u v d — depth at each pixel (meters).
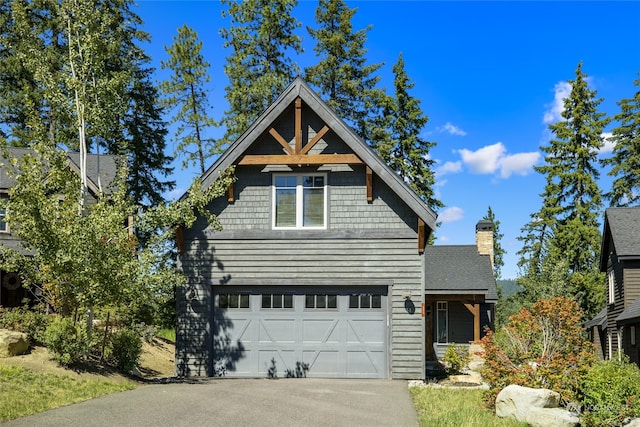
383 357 17.05
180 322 17.53
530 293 33.66
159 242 16.12
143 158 37.06
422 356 16.84
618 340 25.92
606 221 27.19
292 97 17.50
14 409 10.27
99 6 32.94
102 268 14.16
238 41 35.62
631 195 43.16
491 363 12.70
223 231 17.70
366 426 10.10
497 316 42.84
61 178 15.34
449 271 28.94
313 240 17.47
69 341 13.89
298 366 17.27
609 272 28.44
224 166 17.38
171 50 34.12
